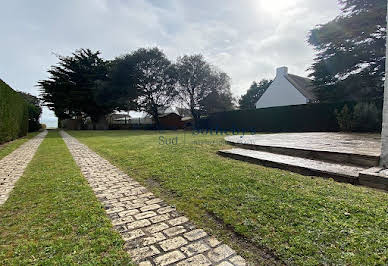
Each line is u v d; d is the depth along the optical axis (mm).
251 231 1849
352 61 13375
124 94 23922
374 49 12703
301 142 5867
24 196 2854
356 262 1396
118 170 4355
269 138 7586
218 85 24328
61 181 3537
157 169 4078
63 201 2662
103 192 3045
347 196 2367
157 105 25641
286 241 1679
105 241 1783
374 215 1938
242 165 4039
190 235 1882
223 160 4570
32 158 5859
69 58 25953
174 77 24188
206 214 2248
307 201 2295
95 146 8328
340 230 1742
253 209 2215
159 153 5691
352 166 3449
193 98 24766
